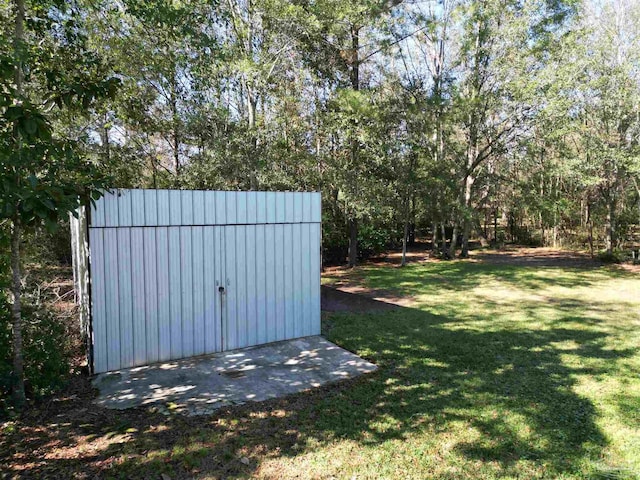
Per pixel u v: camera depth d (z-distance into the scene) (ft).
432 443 11.44
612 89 45.52
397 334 21.77
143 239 16.63
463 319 24.98
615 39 46.85
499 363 17.60
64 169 13.15
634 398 14.26
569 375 16.30
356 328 22.89
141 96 29.73
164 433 11.74
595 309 27.71
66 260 32.19
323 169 42.98
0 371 12.75
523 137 48.44
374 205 41.88
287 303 20.83
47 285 20.15
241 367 16.98
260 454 10.80
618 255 50.93
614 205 54.44
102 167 24.07
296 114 43.96
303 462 10.48
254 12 34.35
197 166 35.58
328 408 13.43
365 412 13.19
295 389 14.89
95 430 11.85
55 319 16.33
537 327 23.24
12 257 12.69
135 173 33.27
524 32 44.42
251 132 34.83
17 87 12.57
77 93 13.94
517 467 10.41
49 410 13.03
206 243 18.24
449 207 50.21
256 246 19.71
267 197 19.95
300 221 21.15
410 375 16.26
